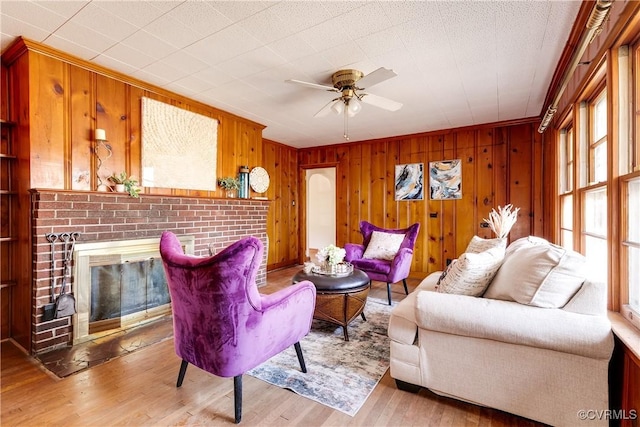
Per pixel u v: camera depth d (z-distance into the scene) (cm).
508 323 153
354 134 507
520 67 267
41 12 195
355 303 263
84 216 254
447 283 188
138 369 214
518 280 164
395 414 168
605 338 138
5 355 234
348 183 566
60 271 242
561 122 304
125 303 288
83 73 262
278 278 496
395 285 446
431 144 488
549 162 368
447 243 475
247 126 427
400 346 186
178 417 165
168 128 326
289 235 612
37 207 231
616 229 173
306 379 201
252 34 219
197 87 314
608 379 145
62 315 240
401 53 244
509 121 426
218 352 158
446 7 188
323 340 260
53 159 246
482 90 319
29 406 174
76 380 200
